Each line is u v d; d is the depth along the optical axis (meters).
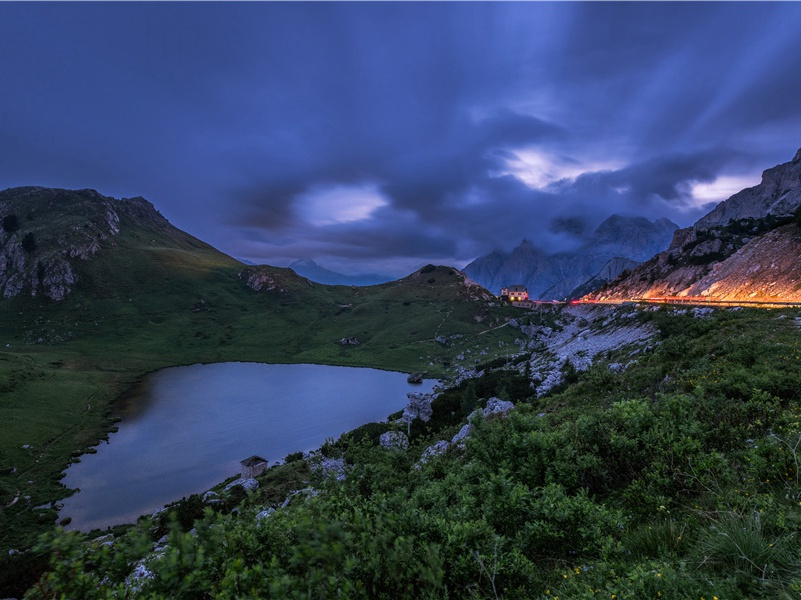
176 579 3.38
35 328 183.25
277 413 107.06
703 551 4.43
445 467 15.06
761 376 13.48
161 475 70.56
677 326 48.31
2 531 51.88
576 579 4.89
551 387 62.72
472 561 5.13
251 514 4.92
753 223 186.38
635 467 8.30
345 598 3.54
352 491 8.29
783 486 6.05
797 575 3.64
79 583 3.23
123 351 172.25
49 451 79.31
